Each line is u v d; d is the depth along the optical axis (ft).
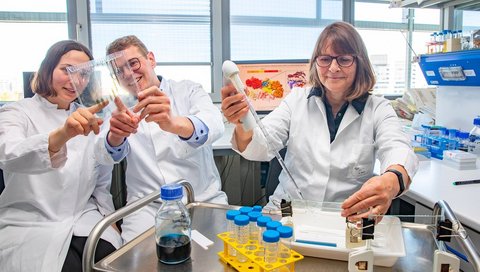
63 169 4.54
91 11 8.65
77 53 4.74
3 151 3.68
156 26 8.97
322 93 4.67
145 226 4.32
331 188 4.45
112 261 2.41
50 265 3.90
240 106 3.06
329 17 9.73
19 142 3.76
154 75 5.15
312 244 2.44
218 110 5.23
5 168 3.85
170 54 9.15
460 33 5.80
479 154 5.37
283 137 4.78
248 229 2.41
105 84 3.44
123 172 6.37
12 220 4.46
